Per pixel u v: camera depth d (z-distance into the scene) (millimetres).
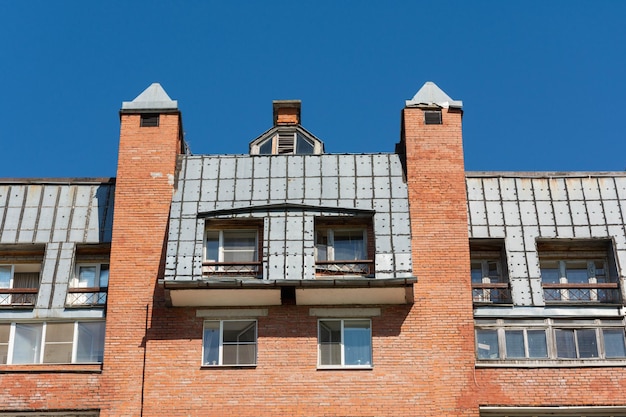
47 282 33812
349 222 34219
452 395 31797
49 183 35906
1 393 31906
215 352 32531
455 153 35156
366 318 32938
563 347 32750
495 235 34469
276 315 32906
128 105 35969
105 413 31672
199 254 32969
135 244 33969
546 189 35531
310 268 32625
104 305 33375
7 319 33188
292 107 39469
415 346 32438
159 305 33094
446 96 36094
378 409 31578
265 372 32094
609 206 35125
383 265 32656
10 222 35000
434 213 34281
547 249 34812
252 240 34188
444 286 33250
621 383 32062
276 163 35188
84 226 34969
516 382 32000
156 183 34781
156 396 31828
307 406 31609
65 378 32125
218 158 35406
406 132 35469
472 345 32438
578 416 31828
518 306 33219
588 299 33781
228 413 31562
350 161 35188
